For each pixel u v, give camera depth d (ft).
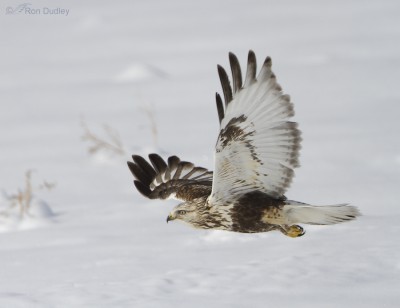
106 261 34.19
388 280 28.73
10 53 95.40
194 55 87.61
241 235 36.32
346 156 50.31
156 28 103.71
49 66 87.71
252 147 27.43
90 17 111.04
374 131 55.36
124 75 80.28
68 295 29.45
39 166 53.72
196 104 68.13
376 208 40.34
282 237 35.45
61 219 42.50
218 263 32.42
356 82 70.49
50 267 34.01
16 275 33.19
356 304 26.68
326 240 34.19
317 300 27.25
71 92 75.66
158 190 33.68
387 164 48.32
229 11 111.34
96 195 47.21
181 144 55.72
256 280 29.68
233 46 90.38
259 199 28.73
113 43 97.09
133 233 38.75
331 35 91.66
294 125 26.99
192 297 28.40
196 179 34.45
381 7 104.68
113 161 53.62
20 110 70.18
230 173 28.17
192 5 118.01
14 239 39.34
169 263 33.09
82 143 58.80
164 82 76.64
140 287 29.81
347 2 109.91
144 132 59.82
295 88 70.44
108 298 28.84
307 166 48.98
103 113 67.26
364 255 31.55
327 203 41.75
